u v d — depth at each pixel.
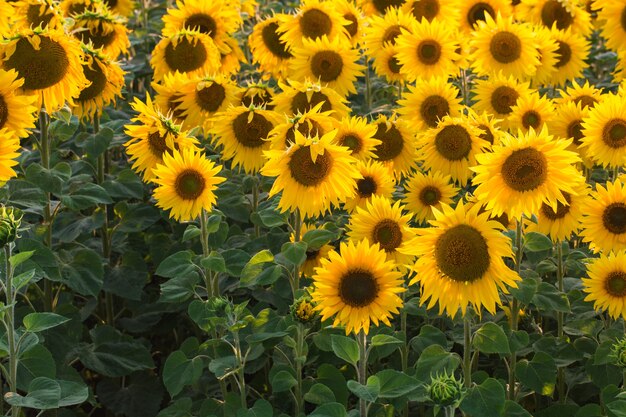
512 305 2.31
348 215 2.51
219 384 2.53
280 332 2.19
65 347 2.52
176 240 2.78
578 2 3.55
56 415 2.55
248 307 2.67
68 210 2.71
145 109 2.41
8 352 2.10
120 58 3.55
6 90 2.21
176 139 2.38
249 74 3.42
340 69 2.92
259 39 3.15
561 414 2.33
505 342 2.14
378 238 2.29
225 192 2.65
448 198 2.55
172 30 3.11
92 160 2.84
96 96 2.64
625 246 2.31
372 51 3.18
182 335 2.85
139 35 3.53
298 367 2.23
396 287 2.07
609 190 2.31
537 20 3.47
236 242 2.58
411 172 2.65
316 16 3.09
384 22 3.17
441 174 2.58
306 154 2.23
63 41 2.42
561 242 2.41
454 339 2.32
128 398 2.63
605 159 2.51
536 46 3.09
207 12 3.10
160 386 2.66
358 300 2.06
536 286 2.20
